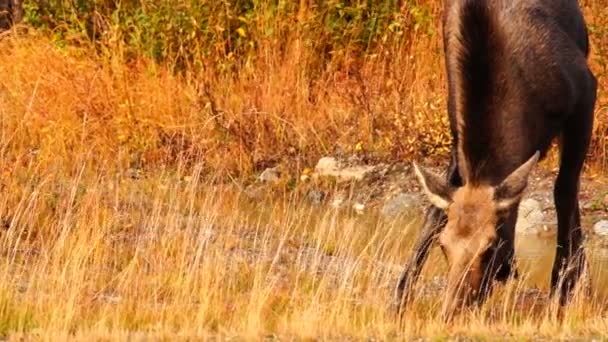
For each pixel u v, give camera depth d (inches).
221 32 2514.8
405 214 2079.2
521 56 1443.2
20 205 1690.5
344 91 2431.1
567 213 1560.0
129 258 1656.0
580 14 1572.3
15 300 1408.7
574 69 1494.8
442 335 1263.5
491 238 1302.9
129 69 2476.6
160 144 2326.5
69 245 1641.2
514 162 1402.6
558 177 1558.8
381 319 1376.7
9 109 2359.7
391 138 2309.3
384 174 2242.9
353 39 2544.3
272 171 2265.0
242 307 1424.7
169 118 2381.9
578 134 1529.3
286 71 2469.2
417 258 1465.3
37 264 1550.2
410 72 2439.7
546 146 1492.4
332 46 2544.3
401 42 2511.1
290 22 2536.9
